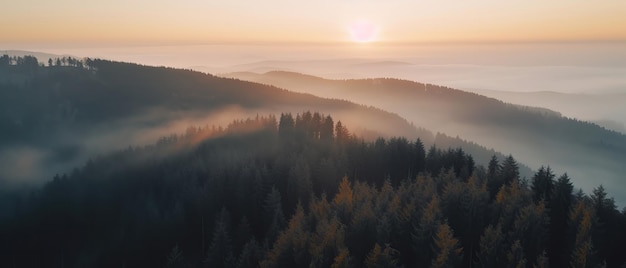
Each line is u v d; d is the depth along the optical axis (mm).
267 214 67688
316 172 80750
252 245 51094
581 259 38062
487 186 65000
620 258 45844
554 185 58469
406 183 69062
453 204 50438
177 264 59375
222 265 55375
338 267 37938
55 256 83750
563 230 49344
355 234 44906
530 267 42250
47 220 90938
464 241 47250
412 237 45000
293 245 44500
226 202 75062
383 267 38406
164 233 74625
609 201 51906
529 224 43531
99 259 79562
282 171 81000
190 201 80500
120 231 83938
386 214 48906
